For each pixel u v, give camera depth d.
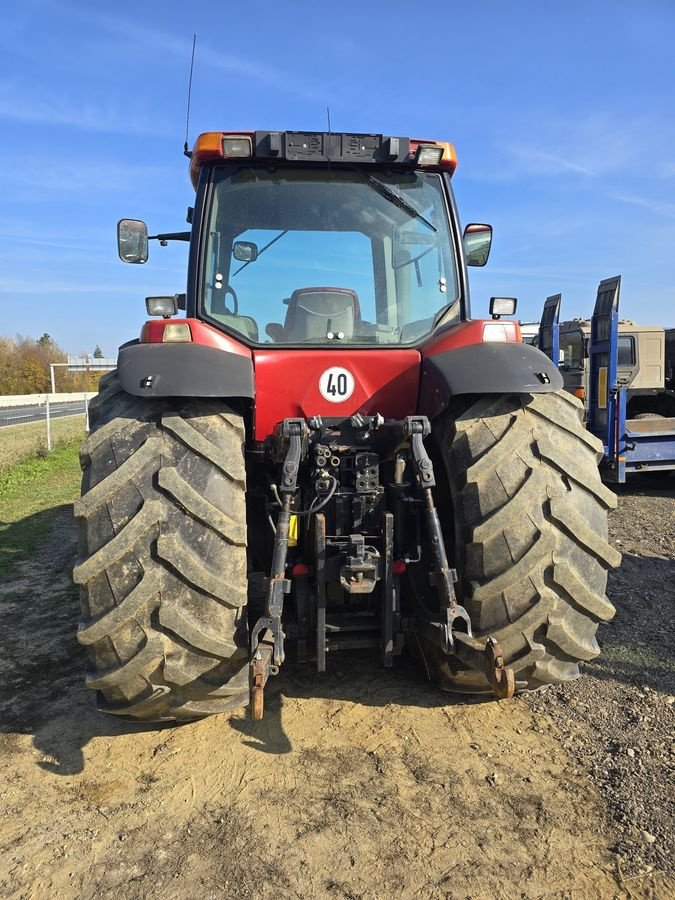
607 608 2.45
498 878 1.95
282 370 2.78
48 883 1.96
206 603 2.26
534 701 2.96
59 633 3.95
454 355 2.68
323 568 2.55
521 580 2.36
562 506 2.39
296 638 2.68
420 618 2.64
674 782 2.37
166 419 2.37
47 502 8.63
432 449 2.85
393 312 3.09
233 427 2.46
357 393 2.83
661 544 5.65
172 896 1.91
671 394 9.77
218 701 2.47
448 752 2.57
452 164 3.12
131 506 2.26
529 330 12.60
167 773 2.47
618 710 2.88
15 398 46.97
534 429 2.51
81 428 22.16
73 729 2.82
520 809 2.24
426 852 2.05
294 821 2.20
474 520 2.41
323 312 3.01
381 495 2.68
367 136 3.01
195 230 2.99
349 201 3.10
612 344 7.69
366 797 2.31
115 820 2.23
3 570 5.34
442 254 3.16
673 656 3.39
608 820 2.18
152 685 2.30
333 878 1.96
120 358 2.52
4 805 2.32
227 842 2.11
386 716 2.83
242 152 2.94
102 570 2.21
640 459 7.91
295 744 2.63
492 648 2.15
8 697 3.15
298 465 2.35
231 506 2.33
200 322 2.69
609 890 1.90
